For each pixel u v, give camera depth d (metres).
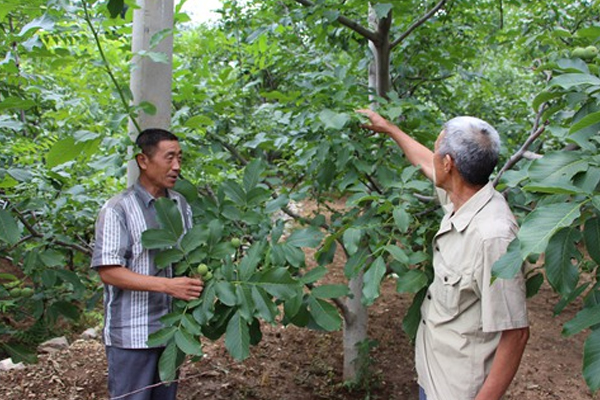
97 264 2.21
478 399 1.89
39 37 2.30
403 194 2.38
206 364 4.08
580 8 3.56
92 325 5.03
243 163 3.39
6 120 2.60
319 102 2.66
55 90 3.86
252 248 2.17
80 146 2.23
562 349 4.59
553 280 1.49
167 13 2.43
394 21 3.78
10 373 3.88
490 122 5.01
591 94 1.79
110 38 2.72
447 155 2.02
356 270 2.29
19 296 2.96
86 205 3.36
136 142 2.31
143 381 2.35
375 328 4.93
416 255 2.22
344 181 2.56
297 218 3.13
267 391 3.79
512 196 2.72
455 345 2.01
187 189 2.53
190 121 2.54
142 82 2.44
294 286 2.06
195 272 2.19
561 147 3.42
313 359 4.24
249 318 2.01
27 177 2.38
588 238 1.53
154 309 2.33
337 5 3.04
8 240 2.11
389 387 3.90
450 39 4.30
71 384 3.76
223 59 4.28
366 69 4.14
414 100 2.96
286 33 3.95
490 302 1.83
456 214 2.03
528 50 3.86
